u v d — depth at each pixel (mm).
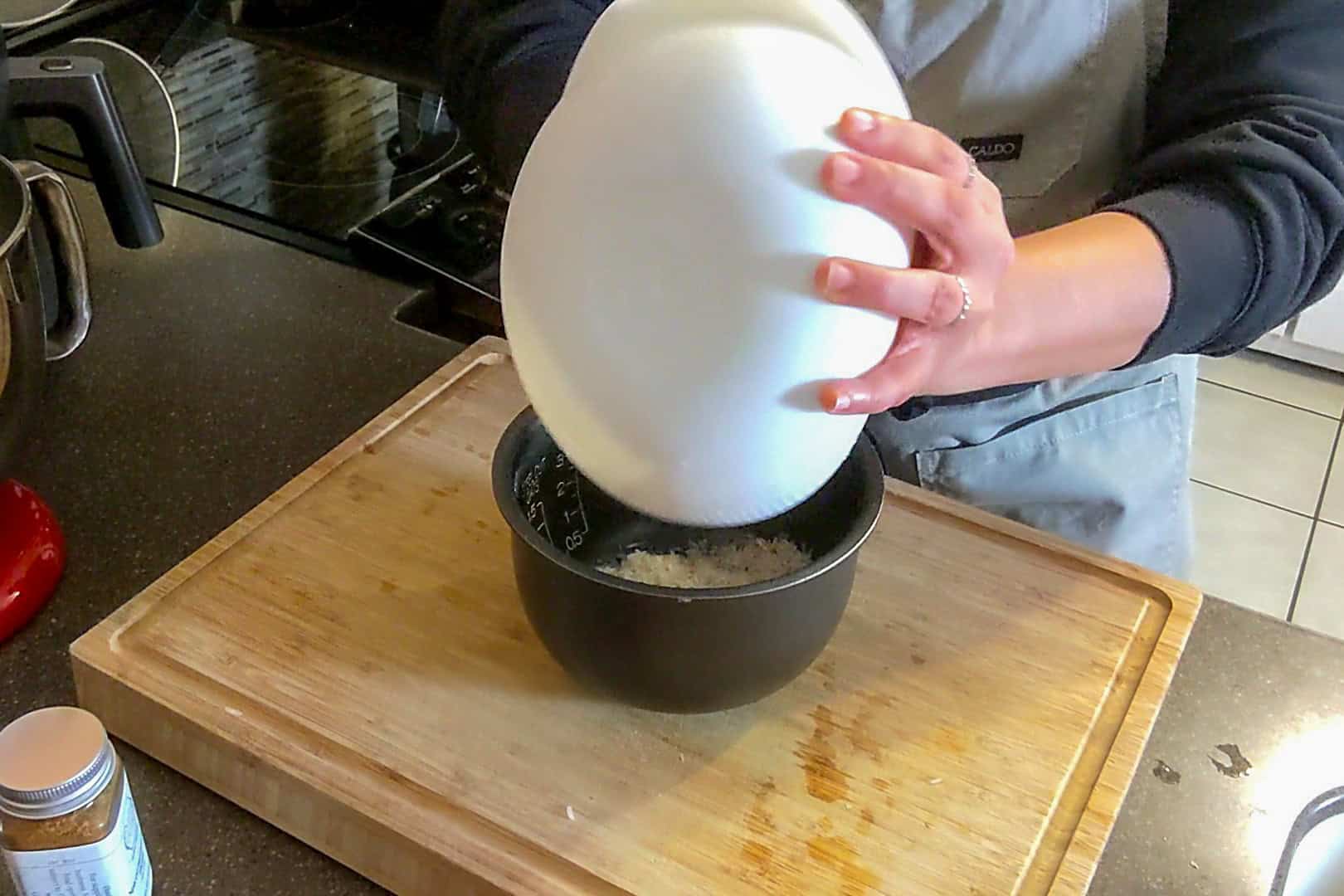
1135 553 804
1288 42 574
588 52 426
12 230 543
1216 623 632
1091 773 530
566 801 500
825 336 383
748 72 376
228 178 952
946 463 771
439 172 956
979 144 699
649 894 469
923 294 387
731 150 370
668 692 510
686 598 474
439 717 531
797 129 374
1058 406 769
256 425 724
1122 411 779
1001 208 420
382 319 825
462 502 646
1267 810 542
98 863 432
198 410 732
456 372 729
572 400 406
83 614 598
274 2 1087
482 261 863
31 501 621
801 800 509
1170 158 553
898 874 484
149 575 620
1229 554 1579
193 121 1003
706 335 378
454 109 744
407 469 664
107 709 541
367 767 506
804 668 529
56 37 1040
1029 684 568
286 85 1022
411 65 1011
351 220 913
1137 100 677
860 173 374
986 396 754
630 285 379
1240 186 523
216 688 533
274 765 500
